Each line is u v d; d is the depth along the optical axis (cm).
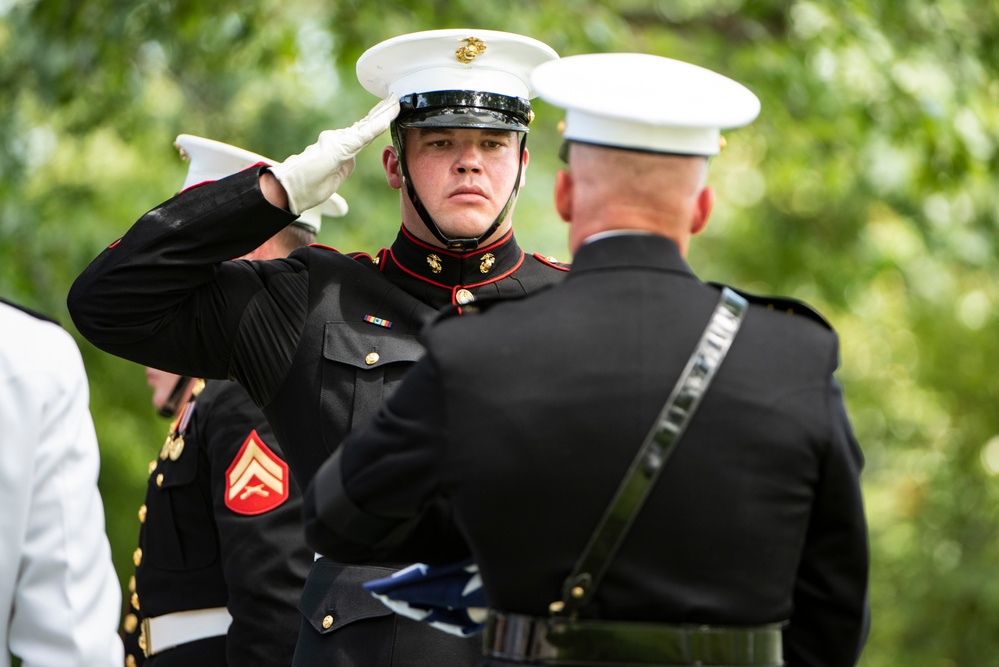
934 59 2864
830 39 2794
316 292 1038
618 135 754
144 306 984
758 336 743
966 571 3919
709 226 3869
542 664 708
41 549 750
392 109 1033
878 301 4162
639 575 705
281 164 1016
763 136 3067
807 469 728
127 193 2903
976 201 3253
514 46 1042
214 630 1199
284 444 1029
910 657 3950
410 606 828
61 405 770
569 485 705
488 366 721
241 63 2761
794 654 772
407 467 727
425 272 1059
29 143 2867
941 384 4194
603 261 752
